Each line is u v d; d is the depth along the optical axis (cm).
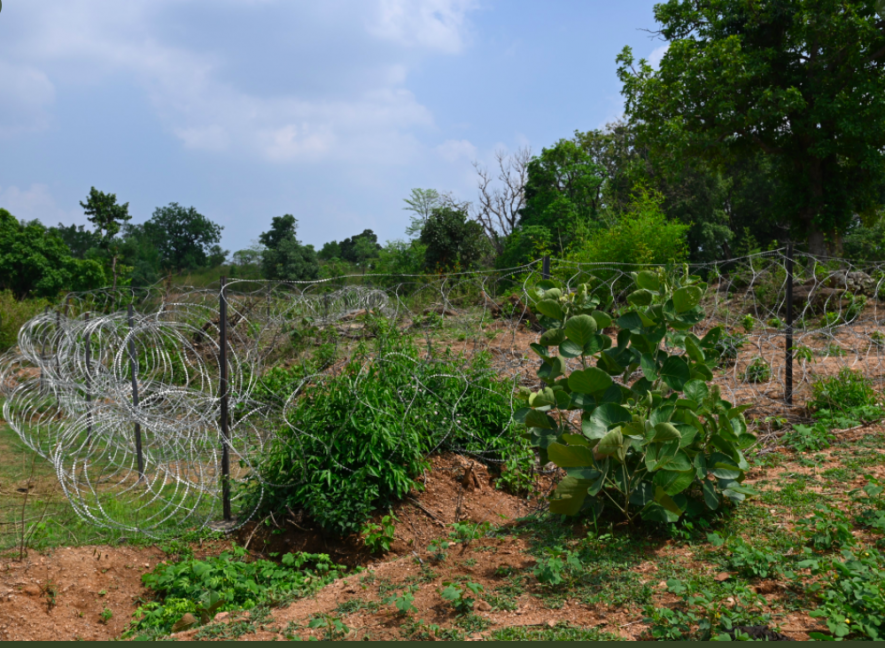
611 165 4059
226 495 591
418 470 584
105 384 687
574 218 3375
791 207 2239
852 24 1878
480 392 689
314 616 370
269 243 6419
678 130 2081
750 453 577
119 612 448
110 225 4169
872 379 795
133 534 555
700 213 3253
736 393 771
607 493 444
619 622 317
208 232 8519
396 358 676
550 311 479
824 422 632
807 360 786
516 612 343
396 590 398
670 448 402
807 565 324
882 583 305
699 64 2052
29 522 570
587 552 405
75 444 842
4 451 817
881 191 2708
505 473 611
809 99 2034
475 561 429
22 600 431
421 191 4066
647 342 457
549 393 469
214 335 989
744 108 2086
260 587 457
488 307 1222
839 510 407
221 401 596
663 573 366
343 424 573
